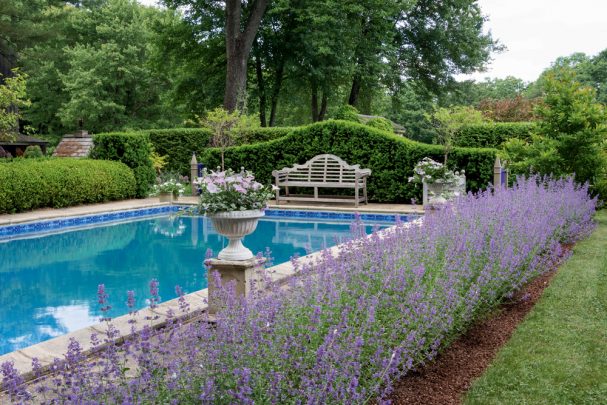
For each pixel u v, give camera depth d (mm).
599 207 9492
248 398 1868
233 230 3934
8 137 17156
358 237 4211
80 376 2090
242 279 3881
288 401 2066
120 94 29812
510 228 4695
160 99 29812
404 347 2744
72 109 27375
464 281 3689
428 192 11039
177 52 23938
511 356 3301
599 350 3354
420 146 11812
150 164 13906
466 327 3641
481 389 2854
